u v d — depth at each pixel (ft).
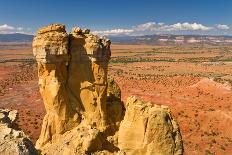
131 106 93.50
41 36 96.37
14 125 79.00
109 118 107.24
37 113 338.13
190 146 262.88
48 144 98.99
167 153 88.38
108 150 91.35
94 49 99.86
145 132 89.76
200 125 305.94
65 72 100.12
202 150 256.52
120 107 110.52
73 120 100.63
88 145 87.51
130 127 91.50
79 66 101.09
